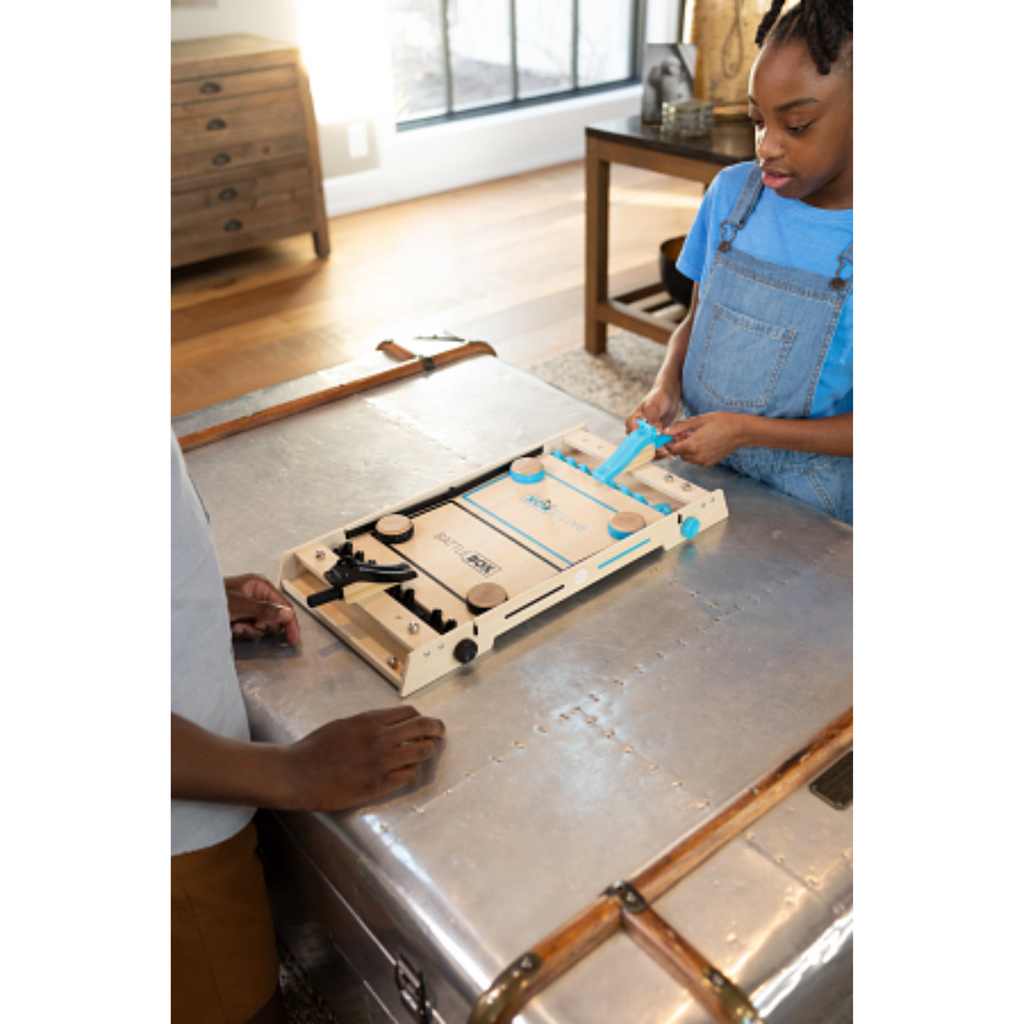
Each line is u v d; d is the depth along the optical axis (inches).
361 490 53.8
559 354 126.5
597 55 213.2
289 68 146.9
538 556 45.9
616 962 29.4
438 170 193.5
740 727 37.7
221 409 64.3
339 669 41.6
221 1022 39.1
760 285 52.2
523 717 38.5
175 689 33.6
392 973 36.6
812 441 51.3
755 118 45.8
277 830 40.2
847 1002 32.3
